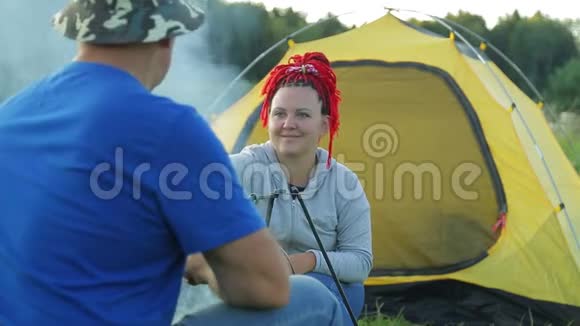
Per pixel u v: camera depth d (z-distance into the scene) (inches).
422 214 168.2
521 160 168.7
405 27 192.4
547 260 161.8
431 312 163.8
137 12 68.6
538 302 159.5
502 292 161.3
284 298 70.6
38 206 65.5
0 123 69.9
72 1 71.5
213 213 66.6
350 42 183.0
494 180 167.8
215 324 74.1
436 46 178.9
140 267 67.3
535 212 165.8
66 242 64.9
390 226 167.9
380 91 174.2
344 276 109.9
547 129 195.3
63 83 69.3
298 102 112.1
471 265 163.9
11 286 66.4
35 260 65.2
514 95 189.0
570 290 159.3
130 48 69.5
